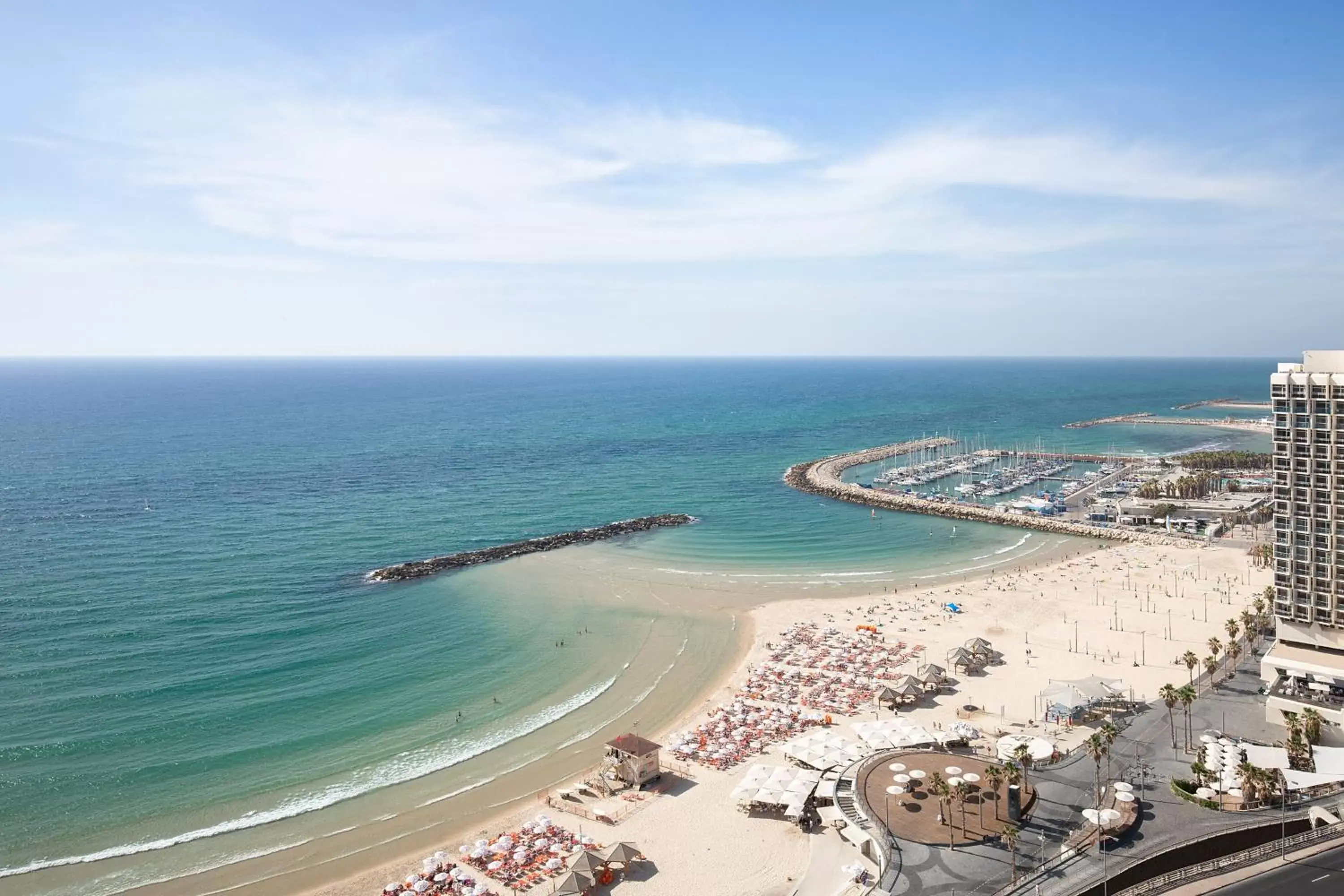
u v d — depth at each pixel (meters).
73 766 82.31
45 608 126.44
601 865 65.44
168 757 84.50
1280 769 71.31
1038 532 191.00
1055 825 66.94
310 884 65.75
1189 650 108.56
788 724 92.06
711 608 135.38
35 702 95.56
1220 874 58.94
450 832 72.94
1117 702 93.06
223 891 64.75
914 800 71.19
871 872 63.97
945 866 61.59
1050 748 80.06
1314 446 83.62
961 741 84.56
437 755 86.56
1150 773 75.31
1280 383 85.00
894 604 136.50
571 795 78.69
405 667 109.38
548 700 100.38
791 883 64.62
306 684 103.00
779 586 148.75
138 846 70.06
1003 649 114.44
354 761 85.00
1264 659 86.75
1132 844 63.69
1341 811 66.12
